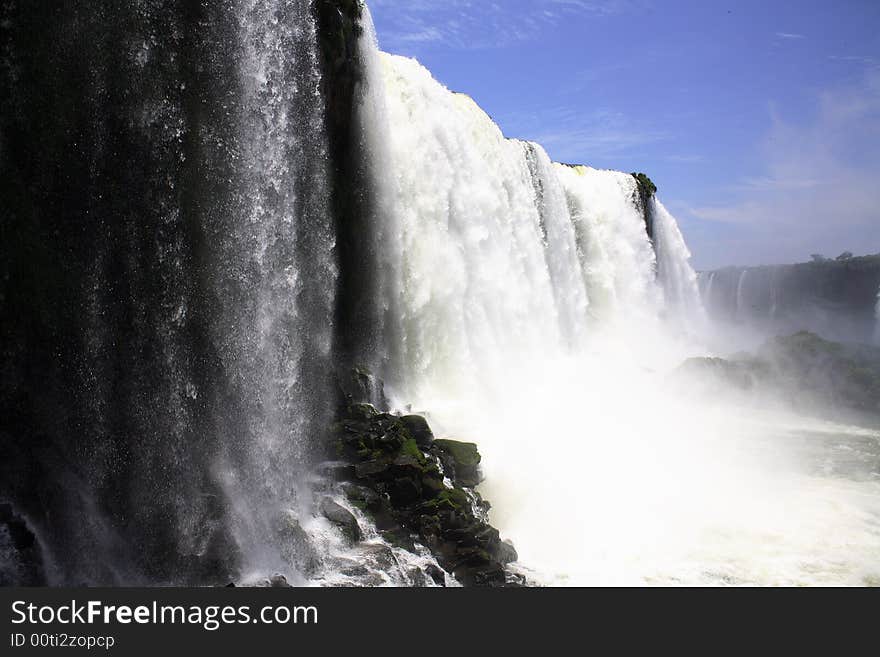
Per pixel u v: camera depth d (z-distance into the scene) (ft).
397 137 78.07
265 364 54.19
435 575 48.62
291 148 57.16
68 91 42.80
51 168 42.57
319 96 60.03
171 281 47.83
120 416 45.44
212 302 50.21
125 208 45.44
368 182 71.26
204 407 49.52
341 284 69.36
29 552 40.32
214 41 49.60
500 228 94.73
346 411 60.49
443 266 81.05
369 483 53.57
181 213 48.24
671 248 172.14
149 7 45.68
